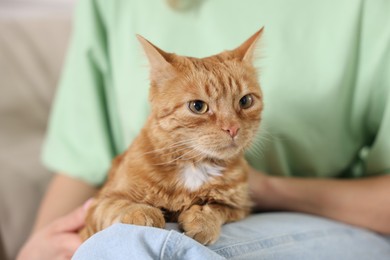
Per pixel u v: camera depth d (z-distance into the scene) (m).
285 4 1.15
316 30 1.13
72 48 1.44
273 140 1.14
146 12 1.28
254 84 0.95
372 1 1.09
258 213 1.13
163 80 0.91
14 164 1.76
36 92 2.07
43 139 1.97
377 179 1.10
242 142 0.91
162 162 0.89
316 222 1.01
